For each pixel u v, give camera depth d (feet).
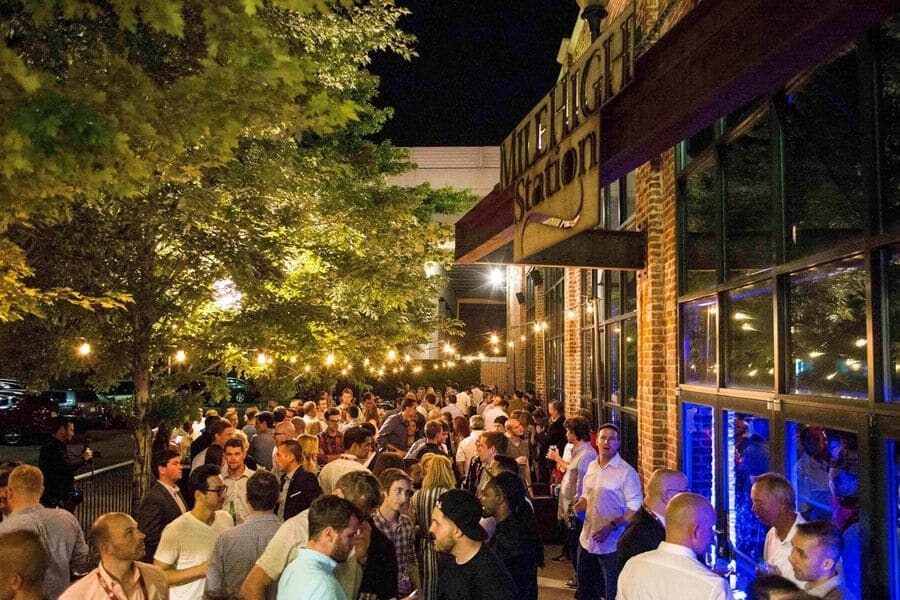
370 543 16.03
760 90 12.96
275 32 24.85
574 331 52.49
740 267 21.84
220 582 16.08
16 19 18.45
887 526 13.89
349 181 41.83
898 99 14.17
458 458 33.88
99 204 26.61
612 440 23.54
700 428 25.25
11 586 10.96
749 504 20.56
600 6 25.31
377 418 49.60
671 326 27.61
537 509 37.01
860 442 14.64
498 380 116.98
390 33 38.04
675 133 15.17
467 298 164.35
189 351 33.01
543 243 20.71
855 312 15.47
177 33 13.69
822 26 10.42
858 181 15.43
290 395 57.06
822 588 11.87
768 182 19.85
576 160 18.45
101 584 12.92
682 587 11.97
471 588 13.32
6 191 14.42
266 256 32.60
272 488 16.70
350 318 40.24
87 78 14.51
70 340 29.96
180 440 39.27
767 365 19.77
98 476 39.37
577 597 24.71
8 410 80.12
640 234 30.12
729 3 12.73
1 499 20.54
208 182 31.14
